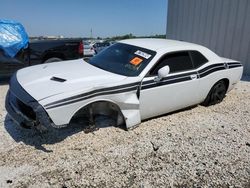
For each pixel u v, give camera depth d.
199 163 3.54
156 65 4.44
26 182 2.98
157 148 3.84
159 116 5.07
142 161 3.51
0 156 3.45
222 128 4.72
